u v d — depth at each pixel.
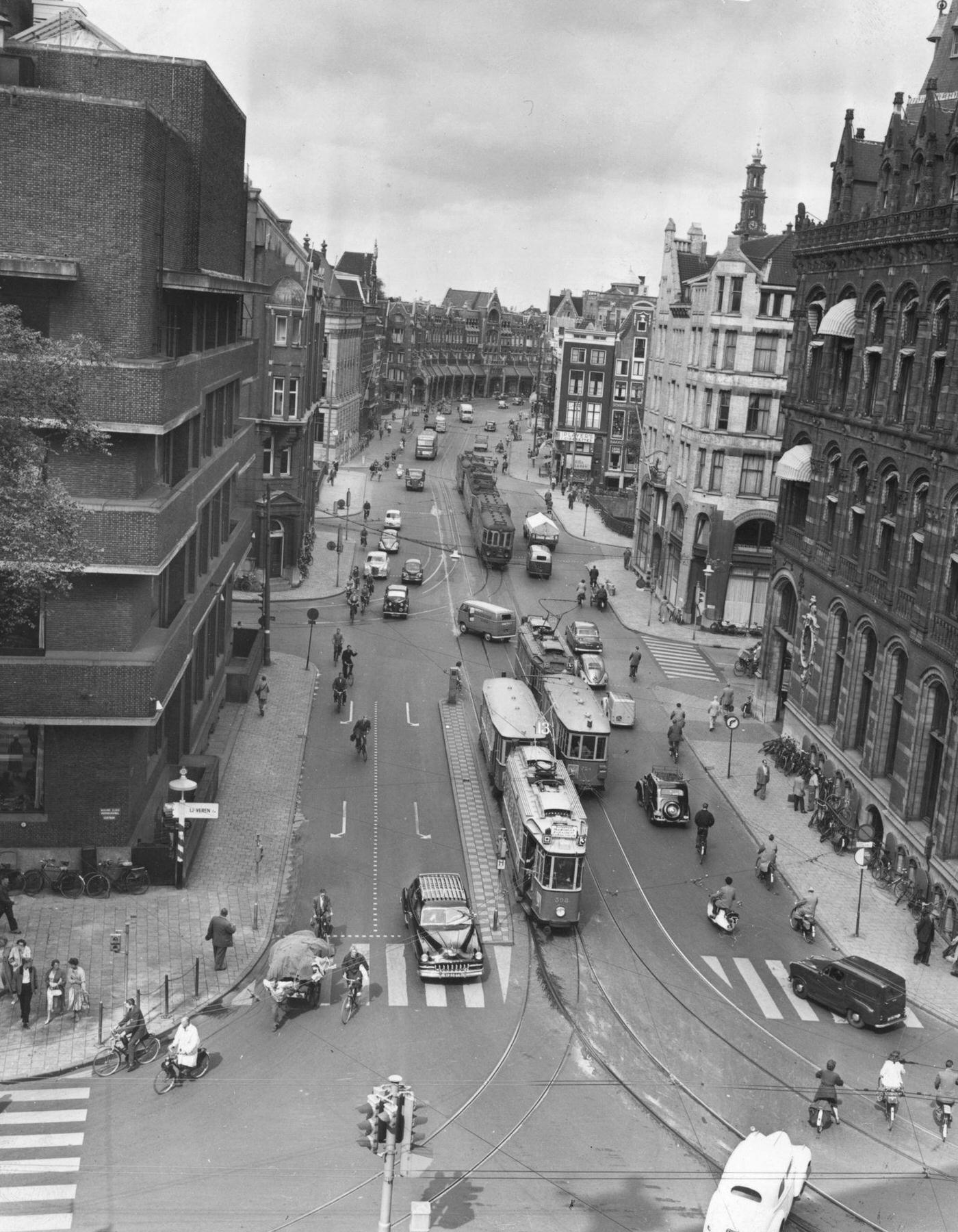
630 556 97.31
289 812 45.16
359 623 74.69
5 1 43.00
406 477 126.38
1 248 34.34
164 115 41.94
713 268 76.00
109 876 37.12
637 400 140.25
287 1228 23.69
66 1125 26.59
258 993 32.81
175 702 44.00
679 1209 25.34
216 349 47.78
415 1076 29.52
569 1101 28.95
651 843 45.81
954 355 40.91
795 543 59.41
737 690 67.00
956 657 39.31
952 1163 27.72
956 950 37.28
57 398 28.06
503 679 54.25
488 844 44.34
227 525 55.25
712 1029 32.91
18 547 27.28
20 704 34.78
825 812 47.31
